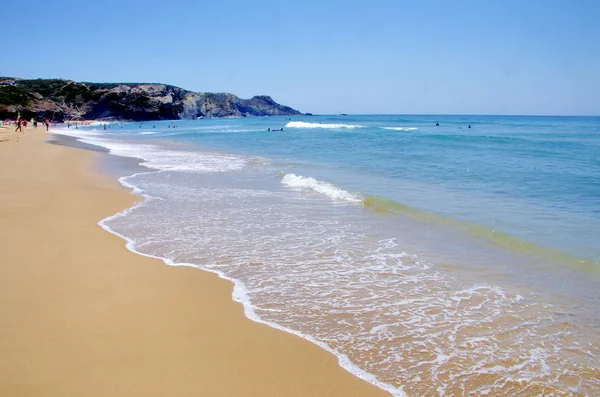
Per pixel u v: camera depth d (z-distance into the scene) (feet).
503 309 18.08
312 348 14.73
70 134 184.44
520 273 22.16
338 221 32.94
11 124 232.73
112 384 12.17
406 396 12.20
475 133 164.86
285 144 115.14
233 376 12.86
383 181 51.26
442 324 16.71
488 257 24.62
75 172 56.75
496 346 15.12
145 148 107.65
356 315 17.42
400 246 26.78
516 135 153.38
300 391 12.23
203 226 31.30
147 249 25.61
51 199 38.40
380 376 13.17
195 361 13.60
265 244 27.14
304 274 22.03
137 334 15.24
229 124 323.16
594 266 22.52
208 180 53.31
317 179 53.16
